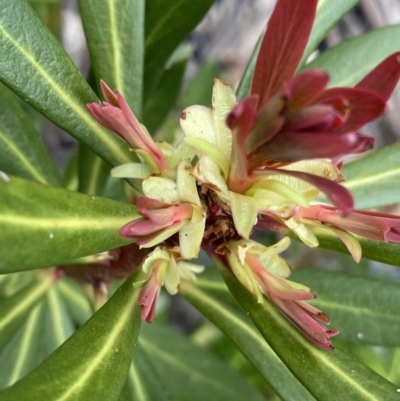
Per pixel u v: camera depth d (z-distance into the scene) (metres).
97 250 0.12
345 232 0.13
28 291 0.19
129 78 0.15
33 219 0.11
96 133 0.14
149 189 0.12
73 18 0.33
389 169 0.17
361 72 0.18
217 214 0.13
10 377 0.20
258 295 0.13
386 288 0.17
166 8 0.17
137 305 0.13
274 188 0.12
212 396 0.23
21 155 0.17
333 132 0.10
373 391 0.13
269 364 0.15
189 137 0.12
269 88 0.11
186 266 0.16
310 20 0.10
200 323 0.36
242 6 0.38
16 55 0.13
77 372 0.11
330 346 0.12
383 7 0.36
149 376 0.18
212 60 0.30
